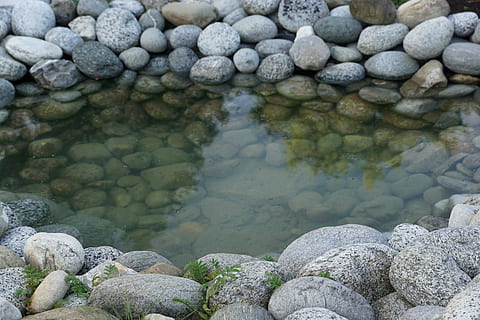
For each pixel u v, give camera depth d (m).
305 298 2.02
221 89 5.25
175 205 3.69
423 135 4.31
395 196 3.68
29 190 3.81
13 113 4.82
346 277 2.24
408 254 2.18
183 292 2.20
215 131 4.54
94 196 3.77
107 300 2.17
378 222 3.46
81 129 4.59
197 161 4.16
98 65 5.39
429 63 5.00
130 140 4.43
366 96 4.95
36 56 5.38
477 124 4.41
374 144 4.25
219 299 2.15
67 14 5.92
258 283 2.17
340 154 4.17
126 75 5.54
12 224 3.28
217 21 5.98
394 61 5.13
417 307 1.99
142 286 2.20
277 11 5.92
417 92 4.91
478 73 4.98
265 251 3.26
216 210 3.64
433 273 2.07
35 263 2.65
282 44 5.60
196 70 5.38
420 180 3.80
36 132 4.53
